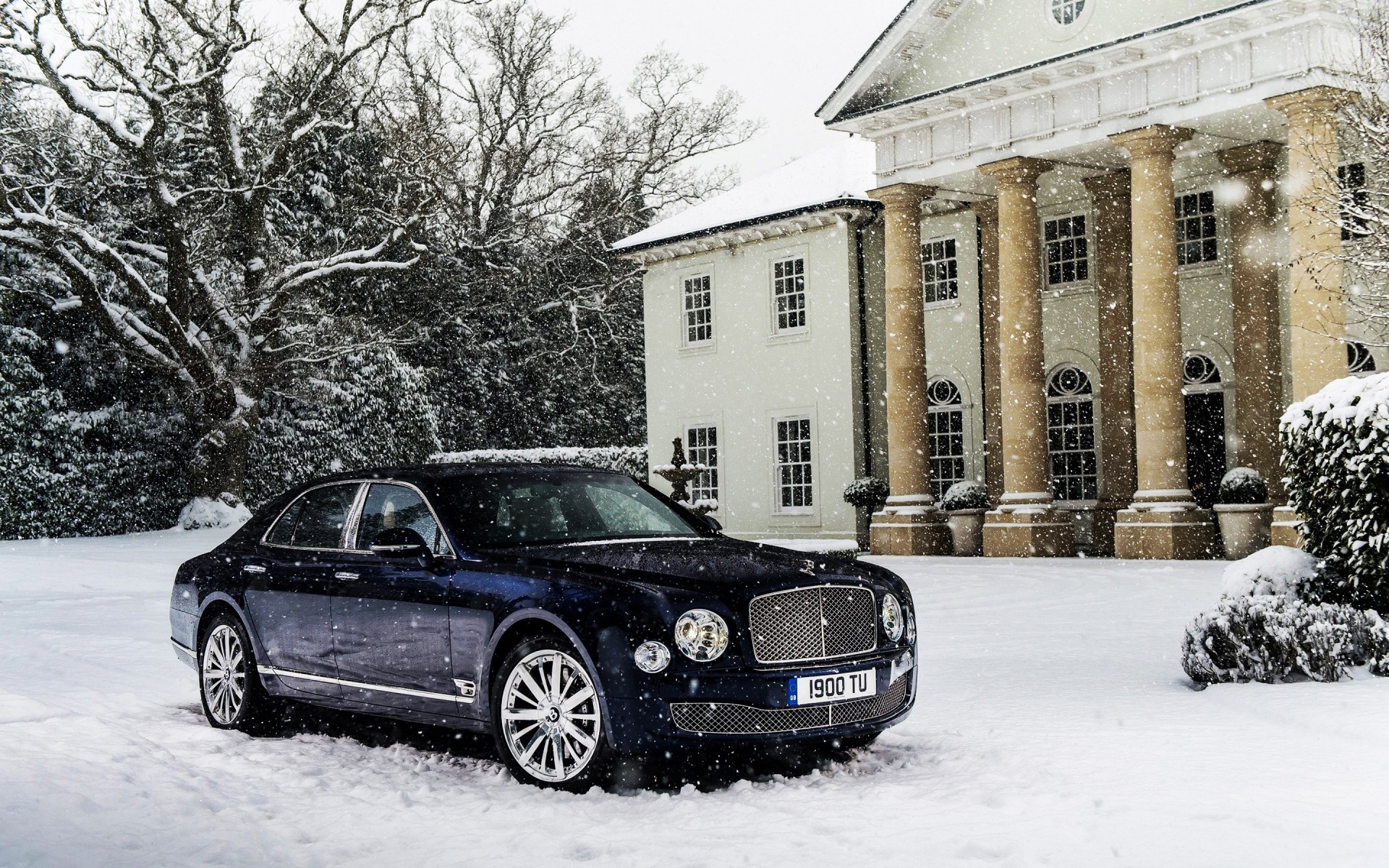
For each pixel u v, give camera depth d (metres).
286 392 39.09
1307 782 5.73
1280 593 9.41
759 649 6.26
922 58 26.09
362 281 42.16
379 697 7.35
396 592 7.22
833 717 6.40
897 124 26.23
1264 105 20.73
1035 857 4.70
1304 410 9.70
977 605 15.51
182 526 36.69
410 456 43.56
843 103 27.03
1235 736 6.82
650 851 4.99
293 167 37.41
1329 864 4.50
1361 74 18.23
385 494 7.86
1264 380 23.27
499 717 6.54
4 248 37.06
